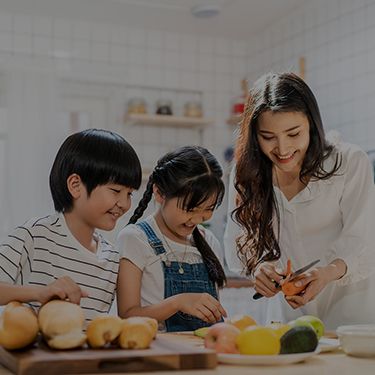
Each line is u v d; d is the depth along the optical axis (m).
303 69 3.93
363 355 1.32
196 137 4.56
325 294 2.00
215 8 3.93
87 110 4.35
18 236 1.60
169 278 1.85
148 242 1.85
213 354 1.14
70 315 1.19
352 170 1.93
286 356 1.18
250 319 1.40
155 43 4.46
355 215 1.87
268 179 1.99
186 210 1.76
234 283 3.75
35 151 4.11
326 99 3.82
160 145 4.46
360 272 1.83
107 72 4.32
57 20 4.23
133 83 4.40
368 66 3.50
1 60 4.10
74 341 1.17
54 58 4.21
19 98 4.11
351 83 3.62
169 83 4.49
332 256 1.87
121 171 1.57
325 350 1.38
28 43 4.17
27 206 4.07
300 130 1.82
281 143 1.81
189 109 4.36
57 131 4.18
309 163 1.90
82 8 4.03
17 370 1.08
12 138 4.08
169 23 4.31
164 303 1.67
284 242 2.02
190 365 1.12
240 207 2.02
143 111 4.24
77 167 1.59
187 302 1.65
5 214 4.07
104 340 1.18
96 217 1.60
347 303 1.99
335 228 1.98
